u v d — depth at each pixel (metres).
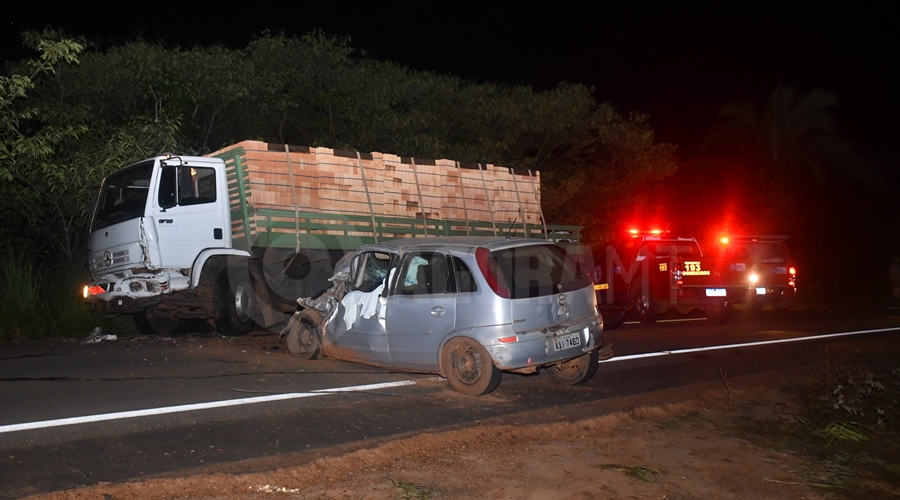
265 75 18.22
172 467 5.48
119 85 16.55
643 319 17.06
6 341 11.35
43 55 13.03
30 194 13.95
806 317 18.47
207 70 17.06
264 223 11.38
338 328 9.15
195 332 13.27
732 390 8.87
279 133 19.33
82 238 14.68
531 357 7.88
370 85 20.03
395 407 7.43
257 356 9.92
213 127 18.09
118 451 5.83
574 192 22.25
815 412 8.31
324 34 19.83
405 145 19.53
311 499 5.08
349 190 12.22
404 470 5.70
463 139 21.95
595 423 7.19
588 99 22.98
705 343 12.91
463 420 7.07
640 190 24.48
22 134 14.23
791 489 5.91
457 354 8.07
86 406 7.13
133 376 8.49
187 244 11.59
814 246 32.12
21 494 4.89
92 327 12.97
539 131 22.56
